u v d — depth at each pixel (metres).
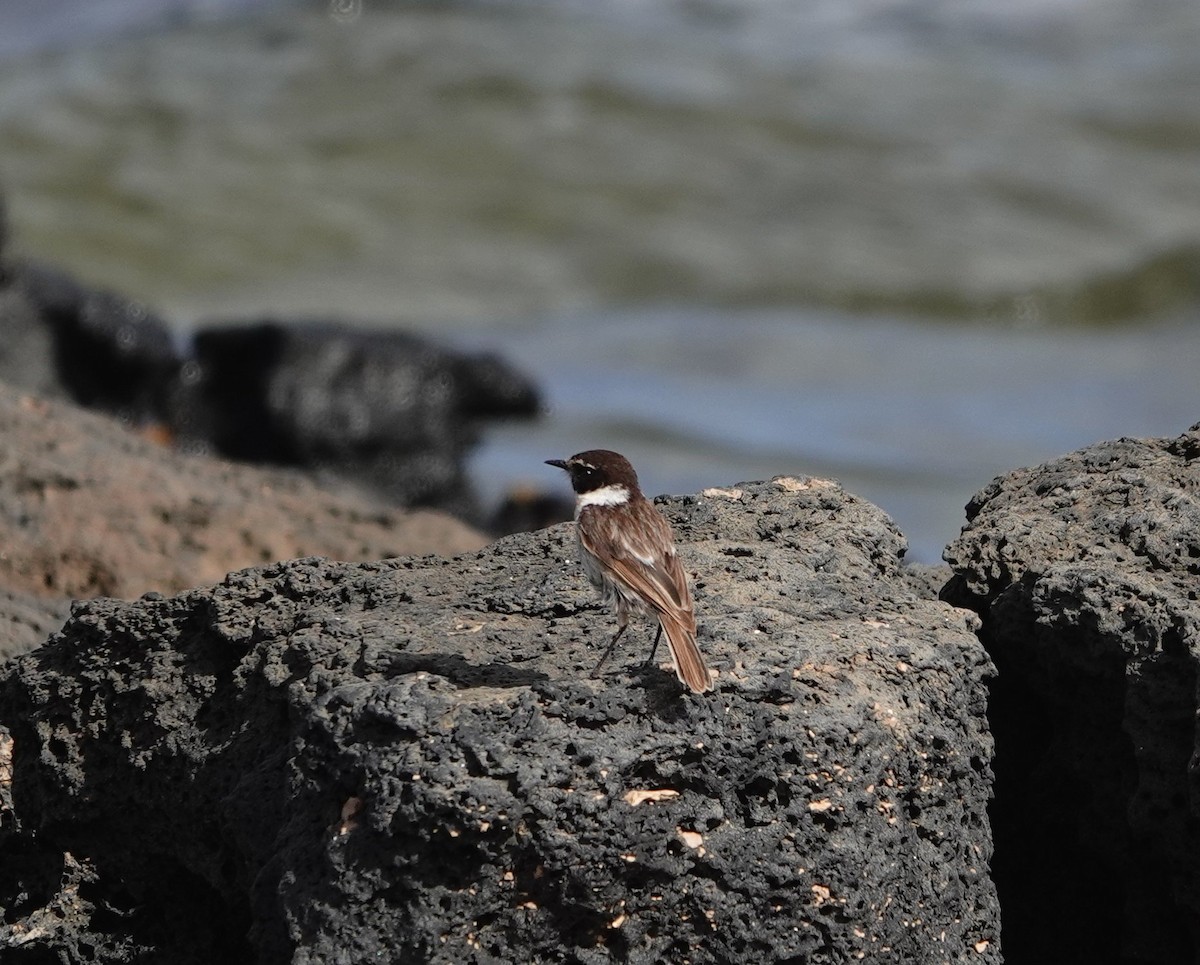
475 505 35.47
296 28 62.38
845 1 69.94
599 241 51.38
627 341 45.31
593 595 11.56
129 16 64.19
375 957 9.45
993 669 11.32
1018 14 69.94
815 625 11.02
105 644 11.67
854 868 9.98
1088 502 12.82
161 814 11.17
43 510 17.72
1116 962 12.35
